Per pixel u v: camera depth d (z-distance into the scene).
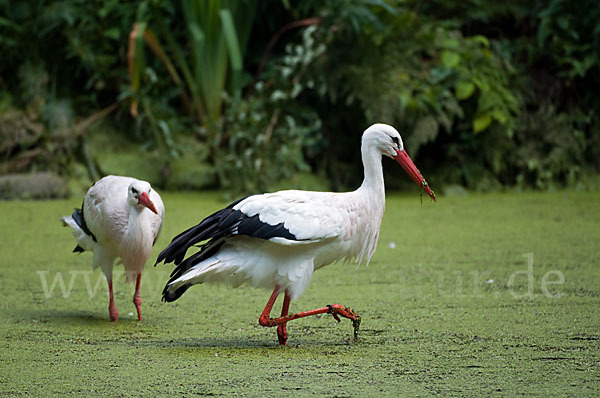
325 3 16.08
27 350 6.58
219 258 6.65
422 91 15.60
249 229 6.48
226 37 15.17
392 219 13.12
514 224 12.54
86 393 5.47
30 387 5.61
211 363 6.18
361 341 6.82
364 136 7.17
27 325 7.42
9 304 8.23
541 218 13.05
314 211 6.64
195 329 7.32
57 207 14.07
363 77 15.60
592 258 10.12
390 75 15.62
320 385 5.62
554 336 6.86
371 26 15.85
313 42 15.97
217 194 15.54
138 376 5.85
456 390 5.49
